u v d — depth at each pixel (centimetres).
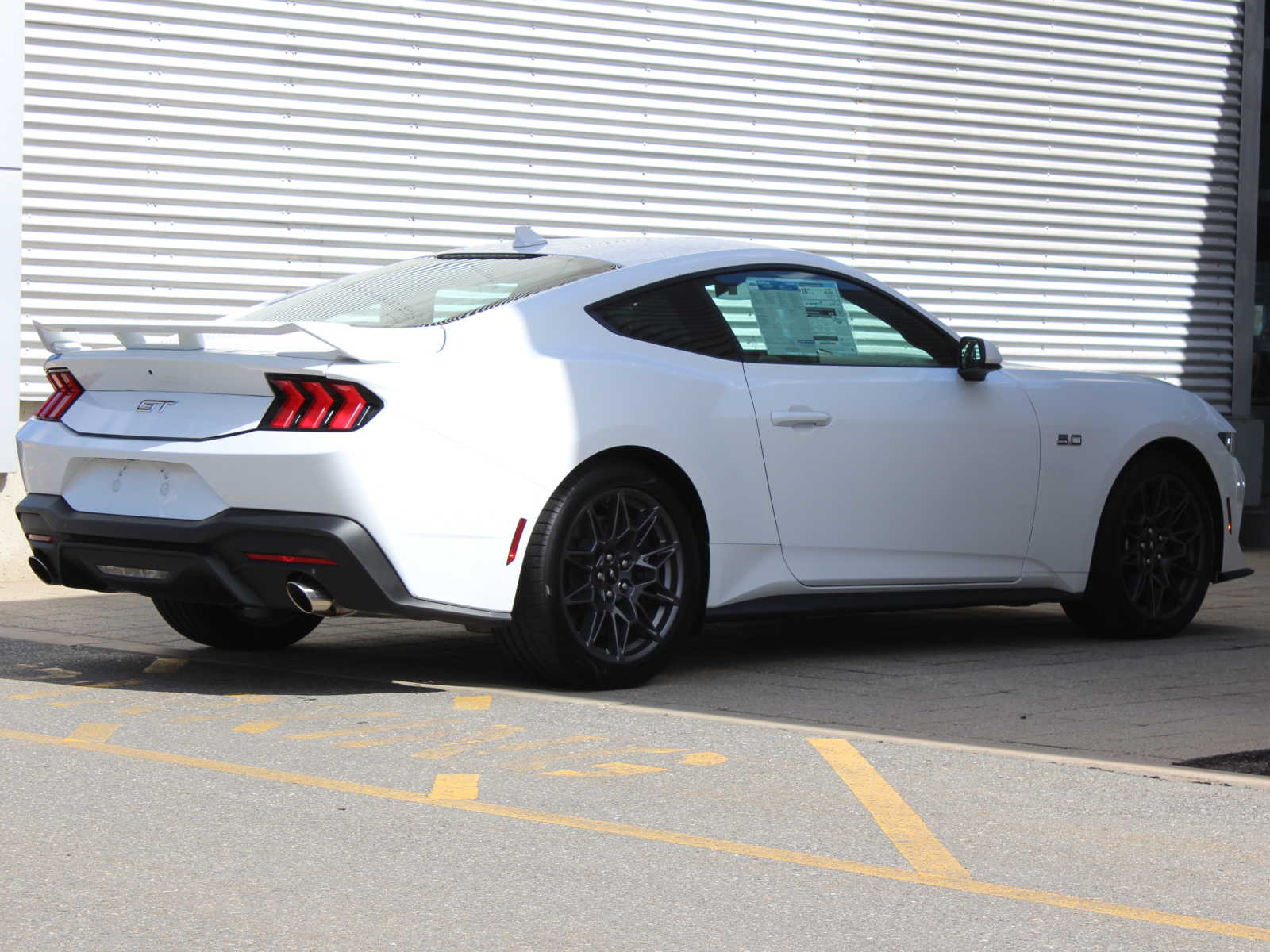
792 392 669
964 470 716
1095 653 743
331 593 564
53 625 796
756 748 525
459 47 1086
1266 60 1452
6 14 954
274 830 424
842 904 374
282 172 1039
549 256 674
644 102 1151
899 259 1262
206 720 560
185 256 1016
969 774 496
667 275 657
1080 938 354
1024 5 1304
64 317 985
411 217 1079
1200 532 806
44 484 623
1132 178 1365
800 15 1206
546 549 596
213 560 573
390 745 522
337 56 1052
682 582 636
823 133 1221
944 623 846
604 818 441
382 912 361
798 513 668
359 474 554
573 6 1121
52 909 360
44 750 509
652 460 632
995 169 1299
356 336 564
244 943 340
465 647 738
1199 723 580
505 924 355
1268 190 1459
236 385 578
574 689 621
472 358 587
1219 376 1420
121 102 994
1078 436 756
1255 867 407
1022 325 1320
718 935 351
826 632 803
